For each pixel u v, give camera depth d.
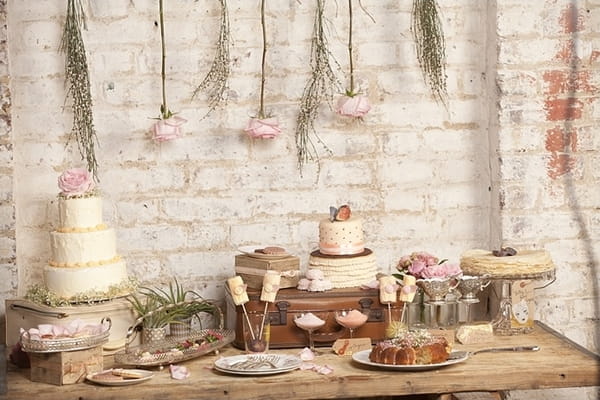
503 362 3.46
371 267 3.81
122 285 3.67
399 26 4.15
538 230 4.07
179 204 4.11
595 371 3.38
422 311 3.88
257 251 3.79
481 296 4.15
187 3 4.07
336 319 3.66
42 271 4.06
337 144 4.15
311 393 3.29
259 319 3.65
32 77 4.02
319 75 4.07
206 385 3.27
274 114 4.11
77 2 4.01
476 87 4.19
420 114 4.17
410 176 4.18
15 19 4.00
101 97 4.06
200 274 4.12
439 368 3.39
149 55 4.06
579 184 4.08
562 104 4.05
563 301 4.12
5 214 3.96
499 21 4.01
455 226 4.20
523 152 4.04
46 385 3.30
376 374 3.34
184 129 4.09
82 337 3.33
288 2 4.10
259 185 4.13
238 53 4.09
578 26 4.04
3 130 3.96
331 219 3.82
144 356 3.42
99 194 3.77
